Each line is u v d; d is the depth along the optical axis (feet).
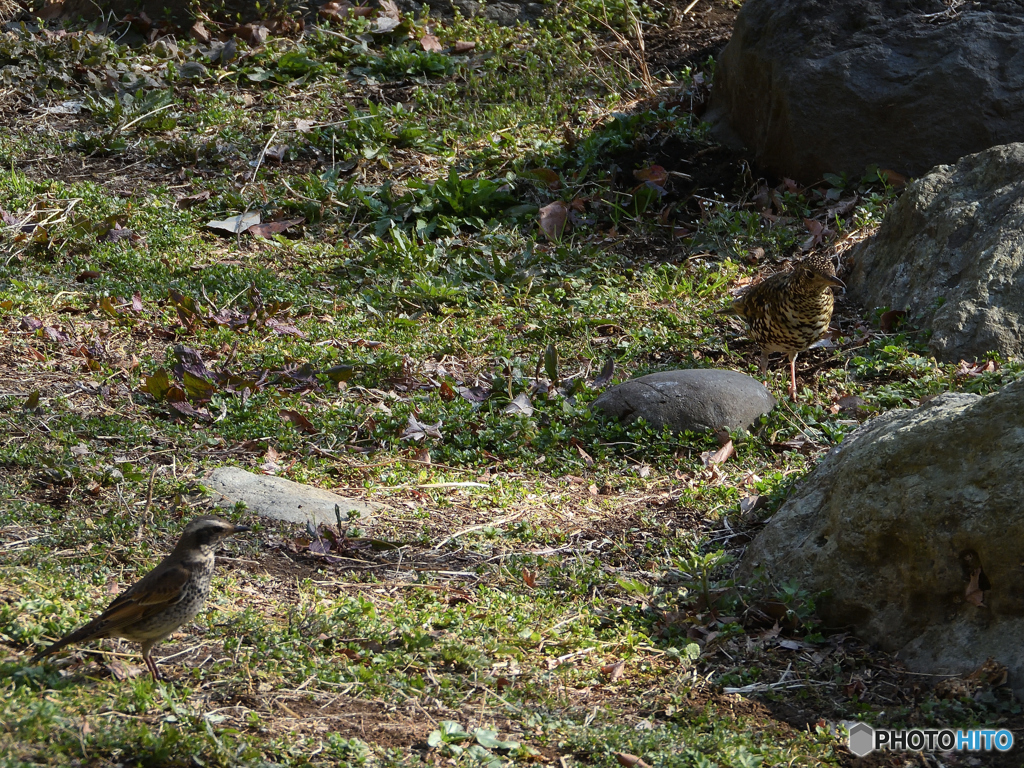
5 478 30.99
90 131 65.77
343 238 57.52
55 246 52.03
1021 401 25.62
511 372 42.63
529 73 72.38
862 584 27.12
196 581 21.25
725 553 30.99
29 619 22.97
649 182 58.85
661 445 37.45
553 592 28.63
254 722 20.80
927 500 26.08
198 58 75.00
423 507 33.40
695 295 50.37
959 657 24.95
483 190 58.65
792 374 41.75
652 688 24.67
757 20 60.34
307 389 41.22
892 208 50.16
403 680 23.13
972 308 43.39
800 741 22.74
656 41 76.79
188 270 51.55
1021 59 54.34
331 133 66.23
